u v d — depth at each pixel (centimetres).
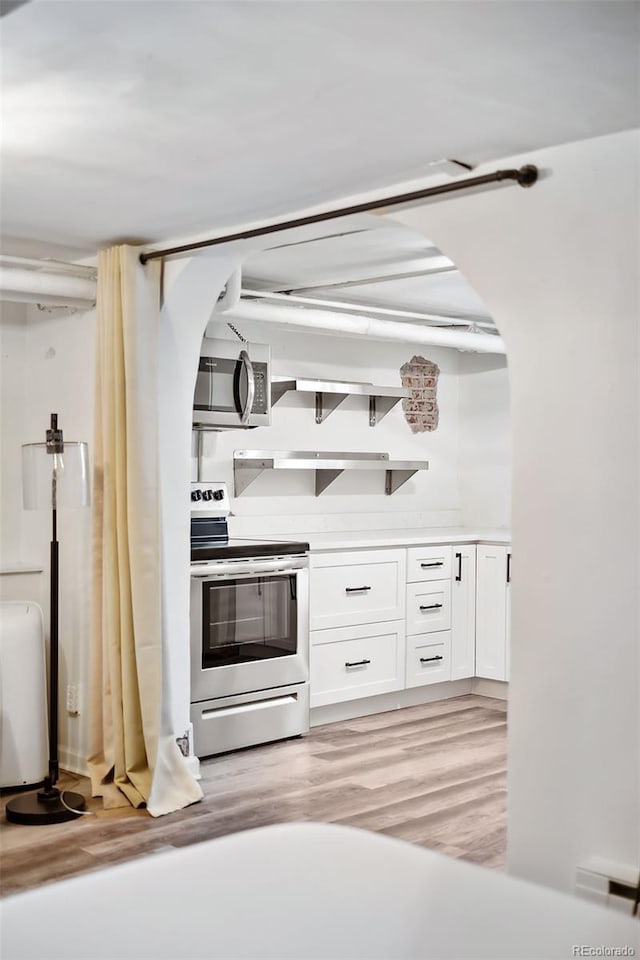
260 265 474
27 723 420
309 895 163
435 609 580
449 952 149
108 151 286
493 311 290
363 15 196
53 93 241
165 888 164
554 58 216
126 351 394
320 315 516
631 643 260
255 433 572
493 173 280
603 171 266
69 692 446
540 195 280
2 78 231
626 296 261
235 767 451
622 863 261
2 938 151
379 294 552
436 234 307
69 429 451
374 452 638
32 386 477
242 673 474
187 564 427
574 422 271
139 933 153
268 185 321
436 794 414
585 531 268
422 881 166
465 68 223
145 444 396
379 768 451
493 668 593
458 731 519
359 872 169
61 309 455
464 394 688
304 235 364
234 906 160
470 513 686
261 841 179
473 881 166
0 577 454
